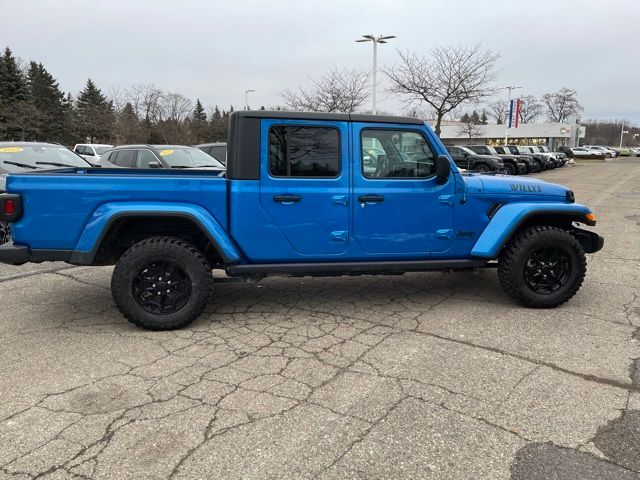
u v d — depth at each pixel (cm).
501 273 484
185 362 367
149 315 422
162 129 4375
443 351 387
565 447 266
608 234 923
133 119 4281
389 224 458
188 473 244
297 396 318
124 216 408
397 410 301
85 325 444
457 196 470
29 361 368
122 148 1108
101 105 5050
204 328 437
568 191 502
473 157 2569
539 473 245
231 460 254
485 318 461
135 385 331
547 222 508
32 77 5450
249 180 429
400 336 417
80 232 411
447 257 480
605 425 287
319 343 403
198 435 276
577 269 480
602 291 549
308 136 438
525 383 335
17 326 441
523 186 490
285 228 440
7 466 249
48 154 885
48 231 409
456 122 6044
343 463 252
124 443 268
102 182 410
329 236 449
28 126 4488
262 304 504
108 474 243
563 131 6525
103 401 311
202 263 425
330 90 2598
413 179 460
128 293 415
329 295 534
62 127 5384
